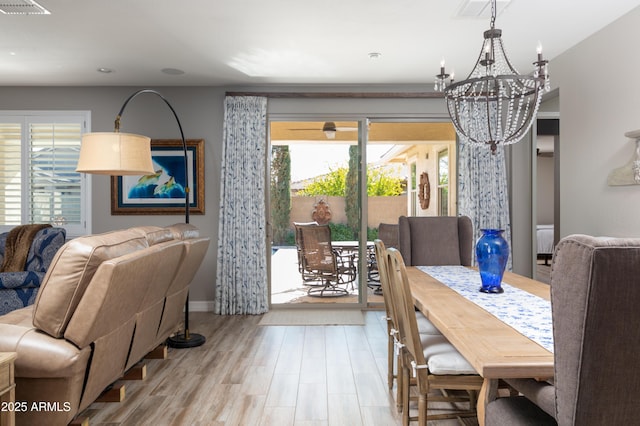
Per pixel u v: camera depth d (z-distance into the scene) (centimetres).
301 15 336
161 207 536
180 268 335
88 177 541
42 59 438
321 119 540
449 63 452
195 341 398
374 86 536
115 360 262
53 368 211
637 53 329
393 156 559
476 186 528
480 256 258
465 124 519
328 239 546
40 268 404
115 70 475
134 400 284
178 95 538
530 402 156
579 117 405
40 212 543
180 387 305
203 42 393
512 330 179
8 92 540
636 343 110
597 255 106
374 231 564
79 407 231
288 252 545
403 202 563
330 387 306
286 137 543
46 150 541
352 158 546
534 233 533
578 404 114
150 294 285
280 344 403
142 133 538
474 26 357
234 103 525
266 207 541
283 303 544
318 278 547
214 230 538
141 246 263
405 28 361
